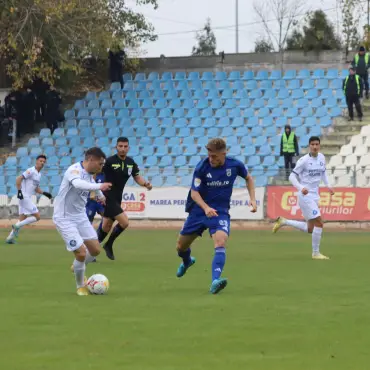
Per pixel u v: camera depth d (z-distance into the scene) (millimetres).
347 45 101375
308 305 22094
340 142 74562
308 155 37969
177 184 70125
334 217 62312
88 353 15758
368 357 15414
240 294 24375
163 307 21656
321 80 82312
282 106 80500
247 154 74875
